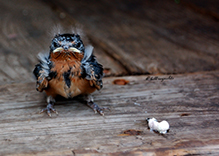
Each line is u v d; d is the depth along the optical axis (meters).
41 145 0.87
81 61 0.93
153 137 0.88
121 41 1.16
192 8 1.41
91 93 0.96
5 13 1.33
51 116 0.92
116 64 1.08
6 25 1.21
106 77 1.04
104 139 0.88
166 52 1.12
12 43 1.14
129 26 1.22
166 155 0.86
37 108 0.94
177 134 0.89
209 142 0.88
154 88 1.00
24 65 1.07
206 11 1.37
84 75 0.92
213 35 1.19
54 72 0.92
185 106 0.95
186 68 1.07
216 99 0.97
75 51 0.91
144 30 1.21
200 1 1.49
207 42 1.16
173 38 1.18
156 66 1.07
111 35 1.18
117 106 0.95
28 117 0.92
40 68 0.93
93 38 1.17
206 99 0.97
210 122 0.91
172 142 0.88
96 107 0.94
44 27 1.21
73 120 0.92
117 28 1.21
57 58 0.92
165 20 1.29
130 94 0.98
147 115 0.93
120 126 0.90
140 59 1.09
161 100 0.96
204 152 0.87
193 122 0.91
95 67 0.93
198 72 1.05
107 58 1.10
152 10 1.39
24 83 1.01
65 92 0.94
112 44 1.15
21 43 1.14
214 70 1.06
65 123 0.91
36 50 1.12
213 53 1.12
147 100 0.96
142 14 1.34
